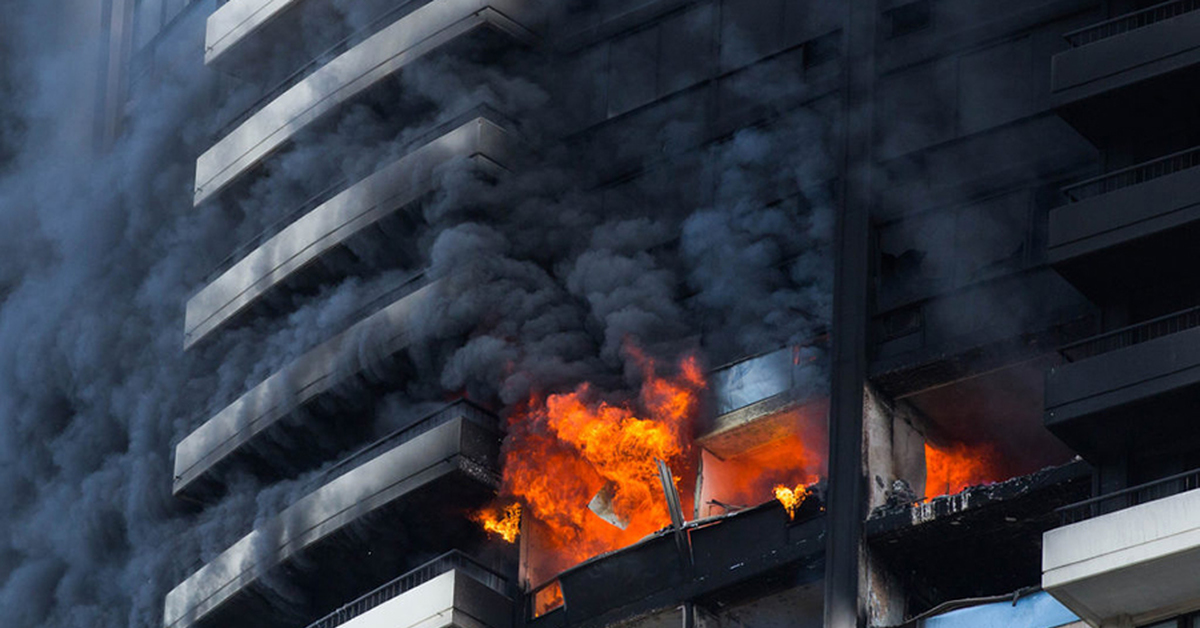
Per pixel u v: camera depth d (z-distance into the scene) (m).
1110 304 121.38
